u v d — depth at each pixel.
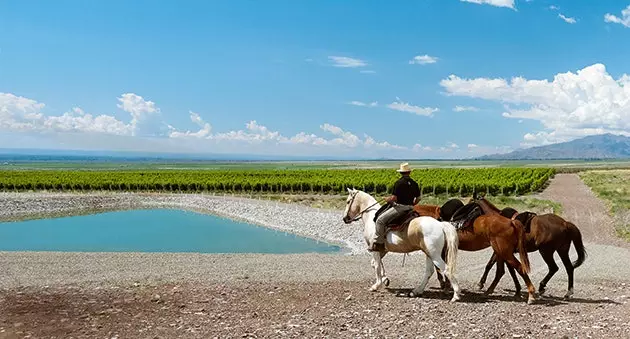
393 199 12.71
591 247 23.23
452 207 13.22
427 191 50.16
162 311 11.27
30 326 10.06
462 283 15.11
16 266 17.67
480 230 12.62
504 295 13.39
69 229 33.84
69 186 62.84
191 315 10.97
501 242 12.30
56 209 45.38
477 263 19.08
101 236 30.53
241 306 11.77
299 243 28.08
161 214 43.03
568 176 84.38
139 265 18.19
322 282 14.86
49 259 19.30
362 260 19.98
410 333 9.69
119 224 36.28
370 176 63.47
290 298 12.63
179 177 67.38
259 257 20.55
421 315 10.98
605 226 30.03
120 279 15.12
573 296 13.30
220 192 59.88
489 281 15.65
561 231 12.82
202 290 13.42
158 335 9.57
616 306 12.02
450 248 12.16
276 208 42.03
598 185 59.78
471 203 13.11
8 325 10.10
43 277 15.58
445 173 70.69
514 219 13.07
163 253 21.30
